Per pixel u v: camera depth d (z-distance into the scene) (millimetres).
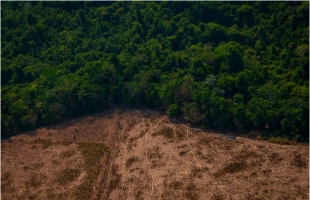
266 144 81750
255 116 83188
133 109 99625
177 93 91562
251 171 75312
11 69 111625
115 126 94812
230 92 91625
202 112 89562
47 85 104500
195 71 96500
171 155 82312
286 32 101875
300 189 69812
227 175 75062
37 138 94188
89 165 83062
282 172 74125
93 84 100375
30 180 81000
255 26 108375
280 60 97812
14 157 88500
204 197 70688
